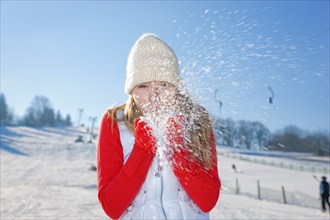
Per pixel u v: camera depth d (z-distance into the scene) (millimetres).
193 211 1413
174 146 1300
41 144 60344
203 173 1325
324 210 13773
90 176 25375
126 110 1522
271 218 8844
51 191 13953
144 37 1494
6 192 12930
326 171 41781
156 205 1381
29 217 7246
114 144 1455
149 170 1400
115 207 1339
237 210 9898
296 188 26766
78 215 7598
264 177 34938
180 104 1305
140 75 1407
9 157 41625
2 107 109062
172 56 1458
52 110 119062
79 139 69562
